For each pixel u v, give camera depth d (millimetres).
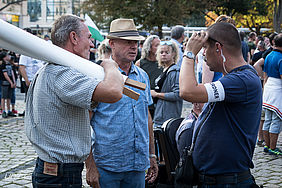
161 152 3756
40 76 2264
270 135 6152
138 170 2908
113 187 2871
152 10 27094
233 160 2400
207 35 2420
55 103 2215
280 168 5500
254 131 2467
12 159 5945
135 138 2889
